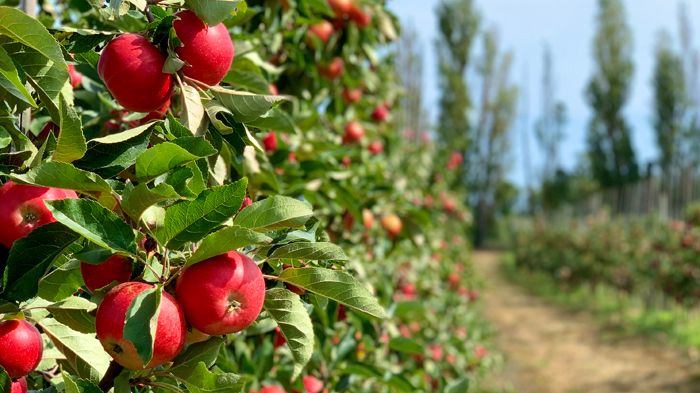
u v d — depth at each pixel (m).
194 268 1.16
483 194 51.16
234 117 1.40
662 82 41.06
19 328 1.26
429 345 5.87
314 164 3.14
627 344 14.43
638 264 17.77
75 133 1.21
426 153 8.61
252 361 2.61
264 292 1.23
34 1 1.56
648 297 17.73
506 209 54.72
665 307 17.58
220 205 1.16
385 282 3.94
